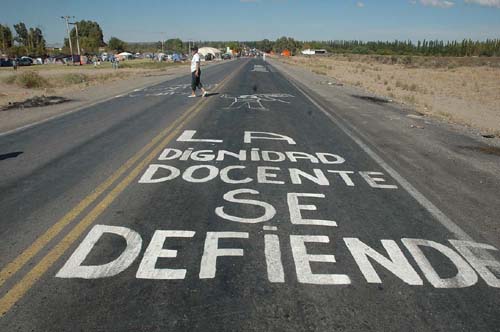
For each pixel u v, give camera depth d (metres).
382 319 2.85
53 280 3.25
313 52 151.50
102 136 8.85
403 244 3.97
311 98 16.69
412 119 12.16
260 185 5.64
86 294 3.07
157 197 5.11
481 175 6.48
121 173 6.11
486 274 3.47
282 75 32.09
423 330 2.75
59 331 2.67
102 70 45.91
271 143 8.31
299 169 6.48
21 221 4.39
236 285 3.22
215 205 4.86
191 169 6.34
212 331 2.70
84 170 6.30
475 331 2.75
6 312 2.85
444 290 3.21
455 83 30.27
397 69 51.22
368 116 12.39
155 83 24.48
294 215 4.61
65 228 4.20
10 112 12.62
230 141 8.41
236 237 4.03
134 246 3.81
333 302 3.03
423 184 5.91
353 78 32.28
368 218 4.59
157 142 8.20
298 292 3.14
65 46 108.31
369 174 6.32
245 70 39.47
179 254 3.68
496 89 25.98
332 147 8.11
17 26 116.81
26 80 22.58
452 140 9.20
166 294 3.09
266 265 3.52
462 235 4.21
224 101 15.16
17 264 3.48
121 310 2.89
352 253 3.77
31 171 6.27
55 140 8.49
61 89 21.19
